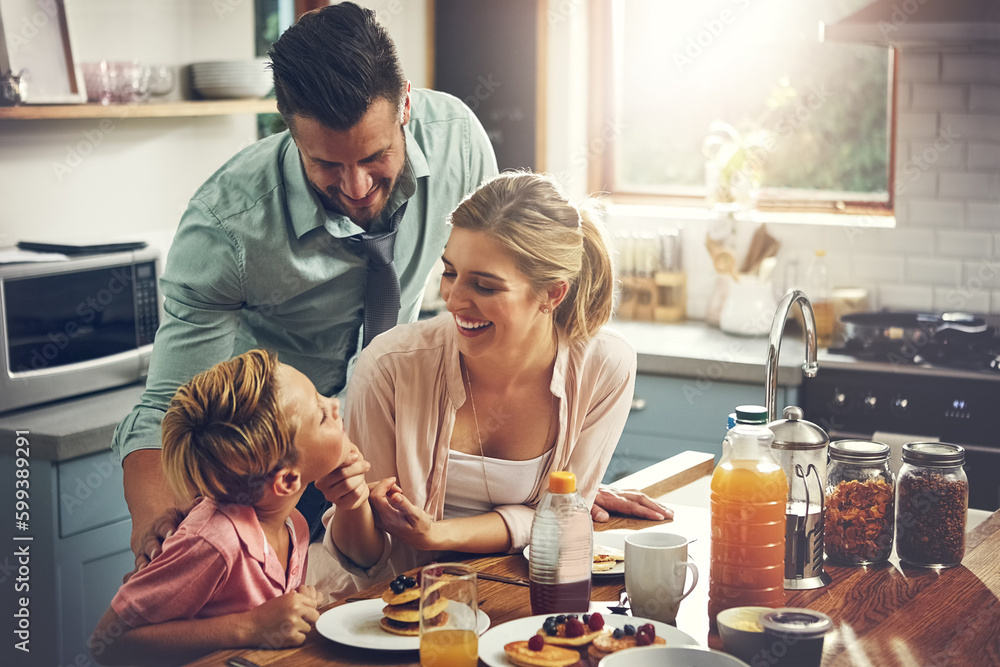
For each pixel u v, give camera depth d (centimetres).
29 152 318
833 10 421
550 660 130
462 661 128
